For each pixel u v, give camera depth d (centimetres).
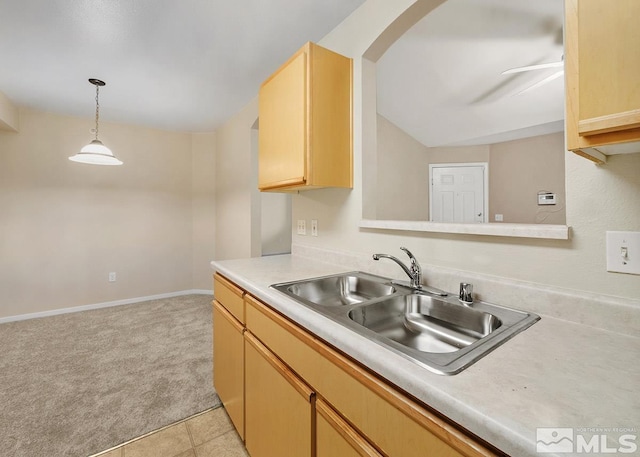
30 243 318
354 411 72
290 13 172
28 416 162
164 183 398
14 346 248
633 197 73
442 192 455
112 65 232
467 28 203
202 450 142
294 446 96
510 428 42
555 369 58
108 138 360
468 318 98
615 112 53
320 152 146
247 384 131
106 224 360
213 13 174
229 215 386
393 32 149
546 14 188
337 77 154
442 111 341
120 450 141
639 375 56
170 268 404
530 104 315
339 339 75
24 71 239
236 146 362
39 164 321
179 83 265
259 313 121
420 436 56
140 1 164
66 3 164
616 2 52
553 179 397
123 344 254
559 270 86
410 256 120
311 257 192
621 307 75
